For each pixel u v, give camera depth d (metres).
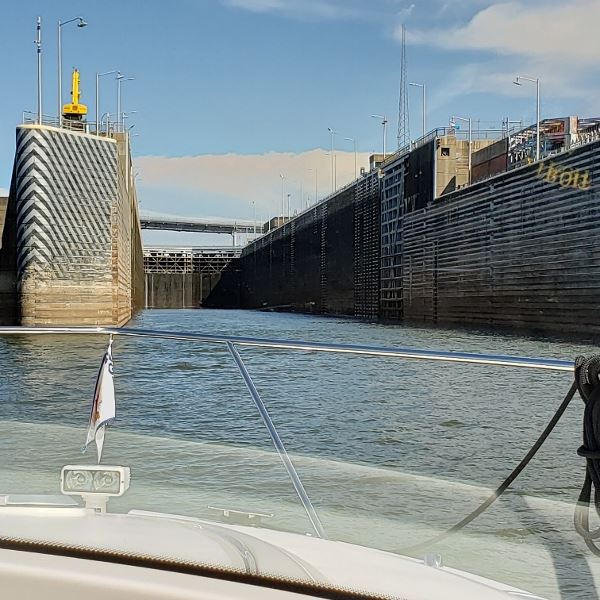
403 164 71.50
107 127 51.81
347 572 1.88
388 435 7.80
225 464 6.60
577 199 43.97
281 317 85.81
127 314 59.97
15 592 1.35
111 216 46.44
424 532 4.43
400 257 72.06
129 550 1.53
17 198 43.91
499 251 53.59
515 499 4.75
